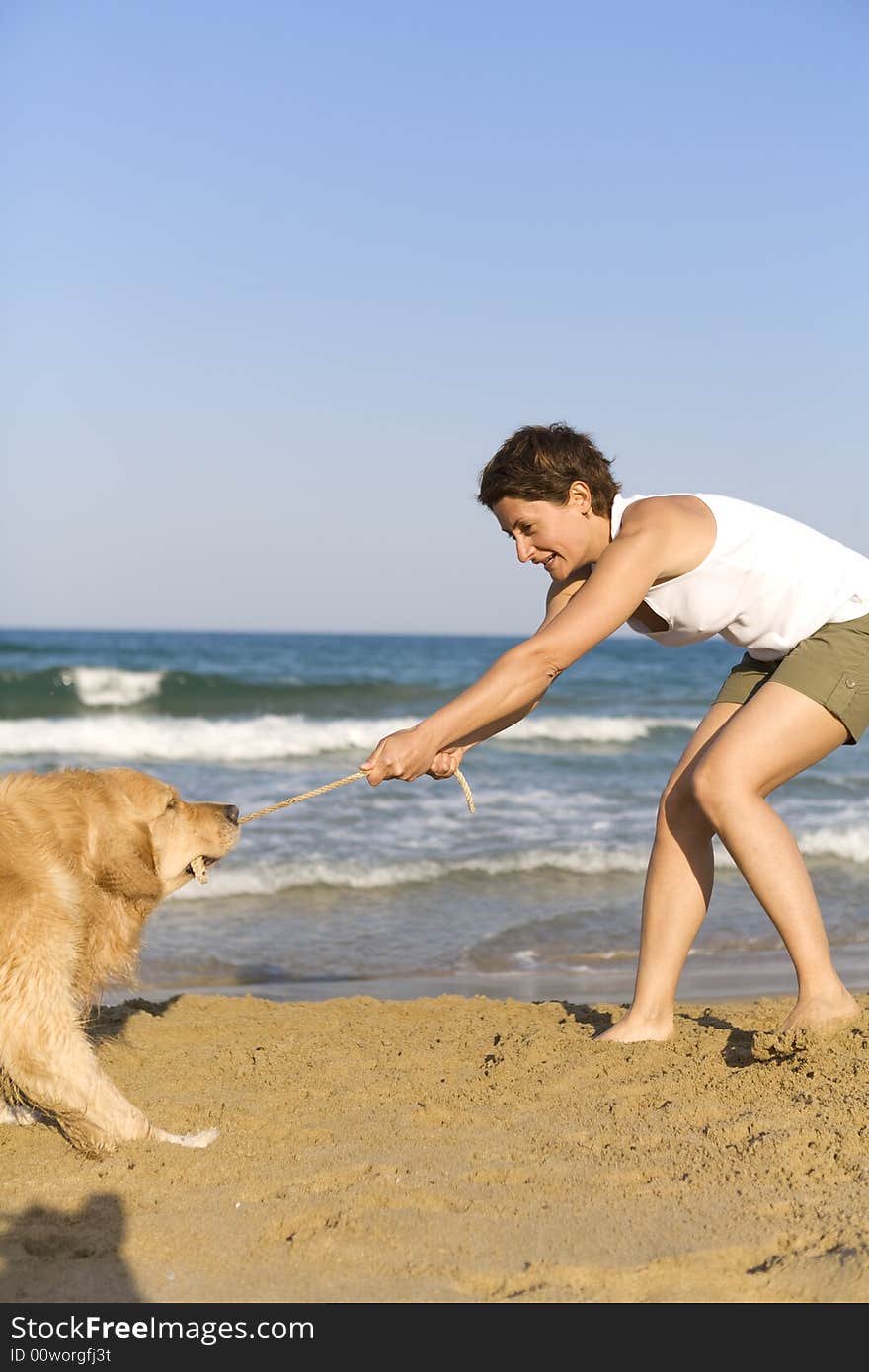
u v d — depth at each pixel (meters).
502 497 3.74
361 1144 3.35
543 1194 2.91
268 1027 5.02
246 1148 3.32
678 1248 2.59
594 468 3.71
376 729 19.05
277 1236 2.72
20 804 3.57
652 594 3.76
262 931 7.96
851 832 11.42
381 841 10.70
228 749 17.42
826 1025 3.82
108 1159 3.23
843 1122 3.25
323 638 79.00
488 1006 5.45
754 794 3.83
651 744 20.50
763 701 3.79
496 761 17.42
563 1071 3.96
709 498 3.82
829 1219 2.68
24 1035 3.28
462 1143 3.34
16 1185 3.06
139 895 3.77
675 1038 4.30
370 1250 2.62
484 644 70.81
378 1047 4.55
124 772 3.93
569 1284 2.46
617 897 9.09
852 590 3.79
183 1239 2.70
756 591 3.74
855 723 3.79
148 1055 4.48
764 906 3.91
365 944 7.71
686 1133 3.32
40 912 3.36
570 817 12.25
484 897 9.00
